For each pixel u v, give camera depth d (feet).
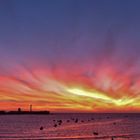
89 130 357.41
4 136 274.16
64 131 341.62
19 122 600.80
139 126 454.81
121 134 297.12
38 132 323.98
